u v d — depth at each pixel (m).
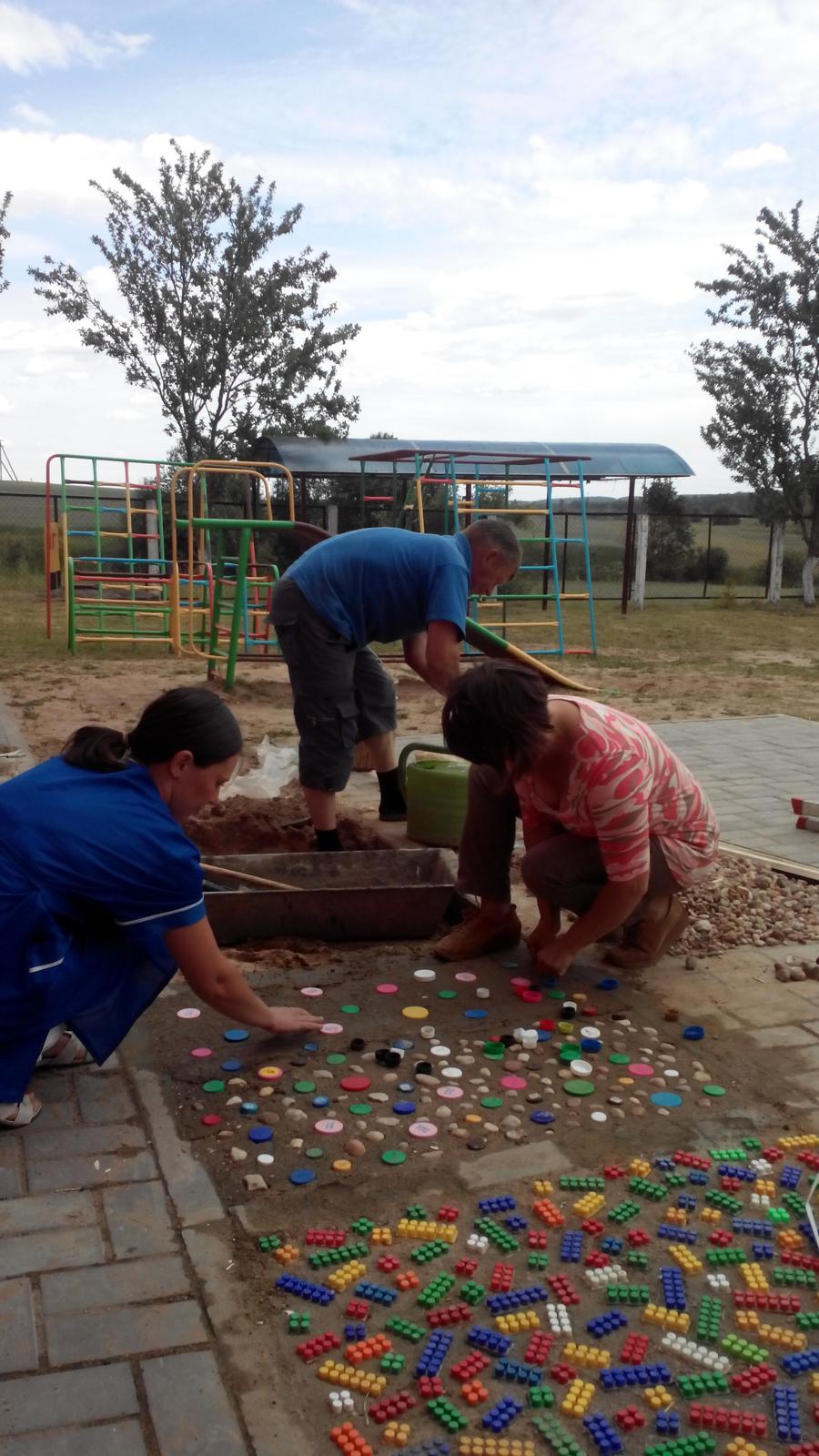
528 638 16.64
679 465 21.41
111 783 2.70
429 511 19.53
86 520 29.08
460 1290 2.27
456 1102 2.98
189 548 13.72
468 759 3.14
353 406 24.78
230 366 23.83
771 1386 2.06
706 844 3.85
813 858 5.39
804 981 3.88
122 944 2.83
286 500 25.05
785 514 24.22
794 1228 2.52
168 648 14.59
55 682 10.98
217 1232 2.41
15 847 2.60
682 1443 1.91
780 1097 3.09
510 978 3.80
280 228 23.23
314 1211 2.51
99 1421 1.90
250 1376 2.02
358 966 3.88
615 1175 2.67
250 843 5.38
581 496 14.31
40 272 22.67
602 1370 2.07
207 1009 3.50
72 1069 3.10
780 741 8.50
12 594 23.53
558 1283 2.29
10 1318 2.12
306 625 4.62
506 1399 1.99
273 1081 3.05
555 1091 3.07
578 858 3.61
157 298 23.06
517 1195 2.60
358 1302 2.20
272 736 8.42
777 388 23.64
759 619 21.06
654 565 31.98
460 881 3.97
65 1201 2.49
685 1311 2.24
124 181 22.56
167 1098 2.95
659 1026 3.49
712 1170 2.73
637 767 3.33
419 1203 2.55
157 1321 2.13
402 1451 1.87
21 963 2.61
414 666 5.13
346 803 6.21
